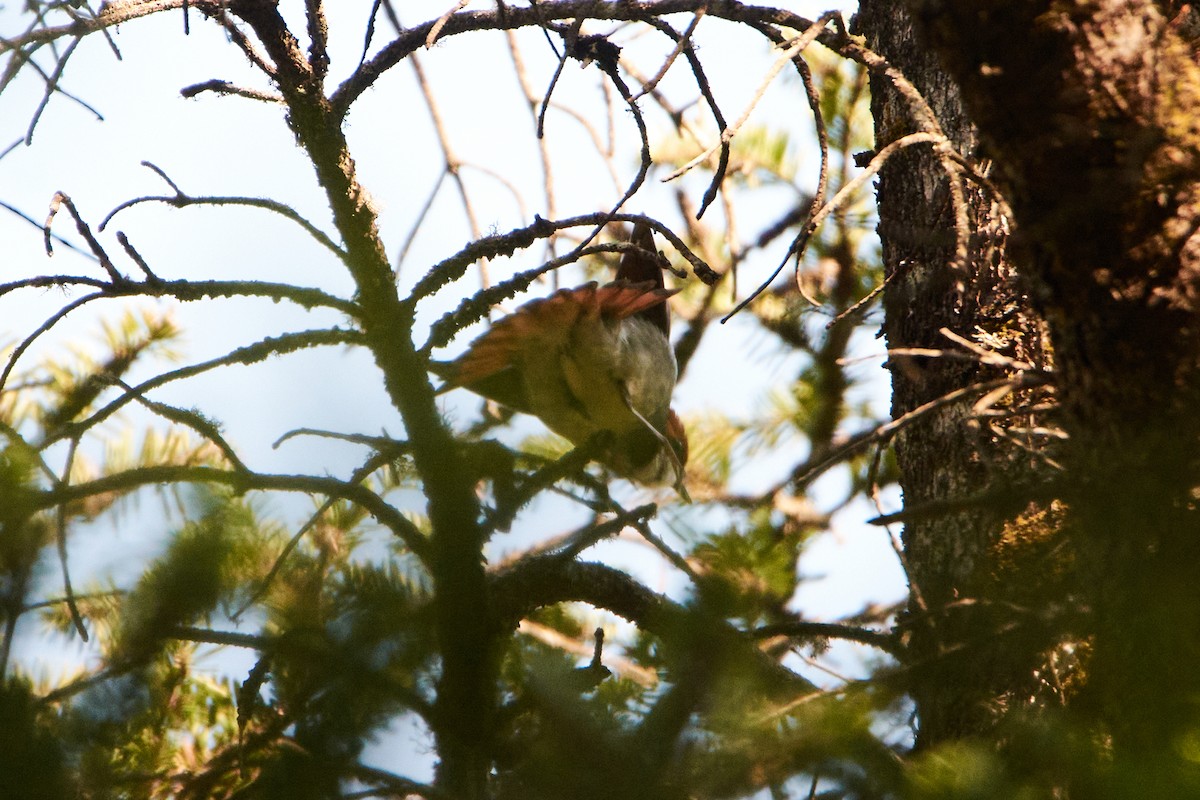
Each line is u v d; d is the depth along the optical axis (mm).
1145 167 3732
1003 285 6086
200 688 5449
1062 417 4688
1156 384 3803
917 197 6547
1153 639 3047
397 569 3746
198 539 3387
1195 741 2740
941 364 6238
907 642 4863
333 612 3555
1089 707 3391
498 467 4926
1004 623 3641
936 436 6125
